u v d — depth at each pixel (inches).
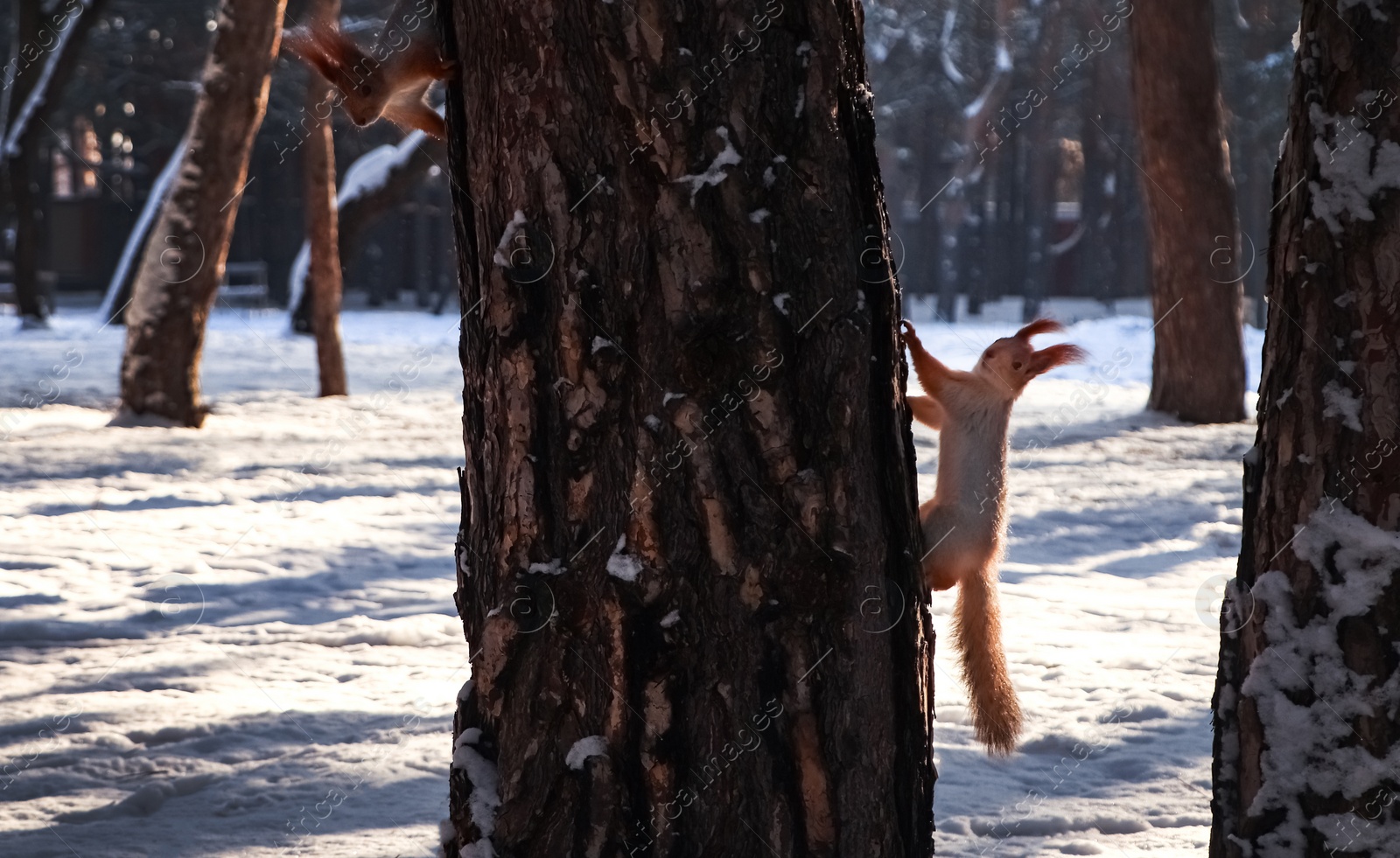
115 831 162.6
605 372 104.8
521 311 105.9
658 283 103.7
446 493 486.3
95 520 418.3
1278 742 118.4
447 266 1871.3
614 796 106.4
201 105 637.9
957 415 145.3
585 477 106.0
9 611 297.1
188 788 179.8
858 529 107.2
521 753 109.0
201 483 497.0
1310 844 117.1
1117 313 1793.8
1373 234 113.5
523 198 105.2
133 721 213.3
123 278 1379.2
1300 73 120.0
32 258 1346.0
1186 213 696.4
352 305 2042.3
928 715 117.6
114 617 295.0
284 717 215.2
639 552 105.0
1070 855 154.9
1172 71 677.9
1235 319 705.6
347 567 359.6
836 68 105.7
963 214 2026.3
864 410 107.7
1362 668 115.1
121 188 1946.4
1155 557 376.2
